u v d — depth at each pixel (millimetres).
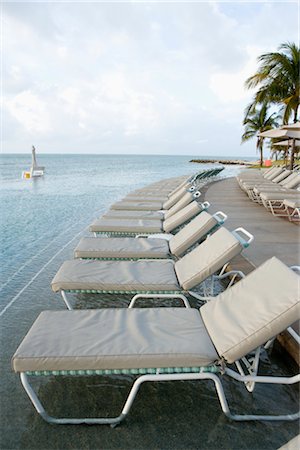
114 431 1799
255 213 7602
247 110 20531
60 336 1900
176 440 1748
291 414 1932
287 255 4363
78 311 2244
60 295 3600
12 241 5902
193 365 1740
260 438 1769
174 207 5602
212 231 3646
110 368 1708
